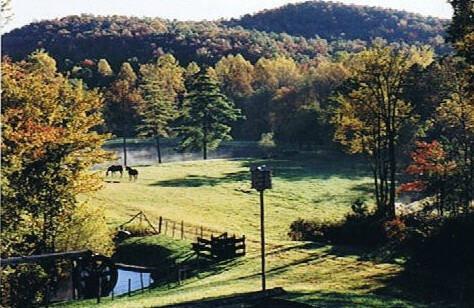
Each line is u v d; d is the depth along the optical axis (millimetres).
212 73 138250
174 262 34969
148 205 52125
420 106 51969
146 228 42438
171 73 141250
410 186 41406
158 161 92812
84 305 22172
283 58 152375
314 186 64938
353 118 44781
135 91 118875
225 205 54469
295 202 57750
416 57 79062
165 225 44969
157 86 99875
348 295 21188
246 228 46531
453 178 40000
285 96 110812
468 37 27859
